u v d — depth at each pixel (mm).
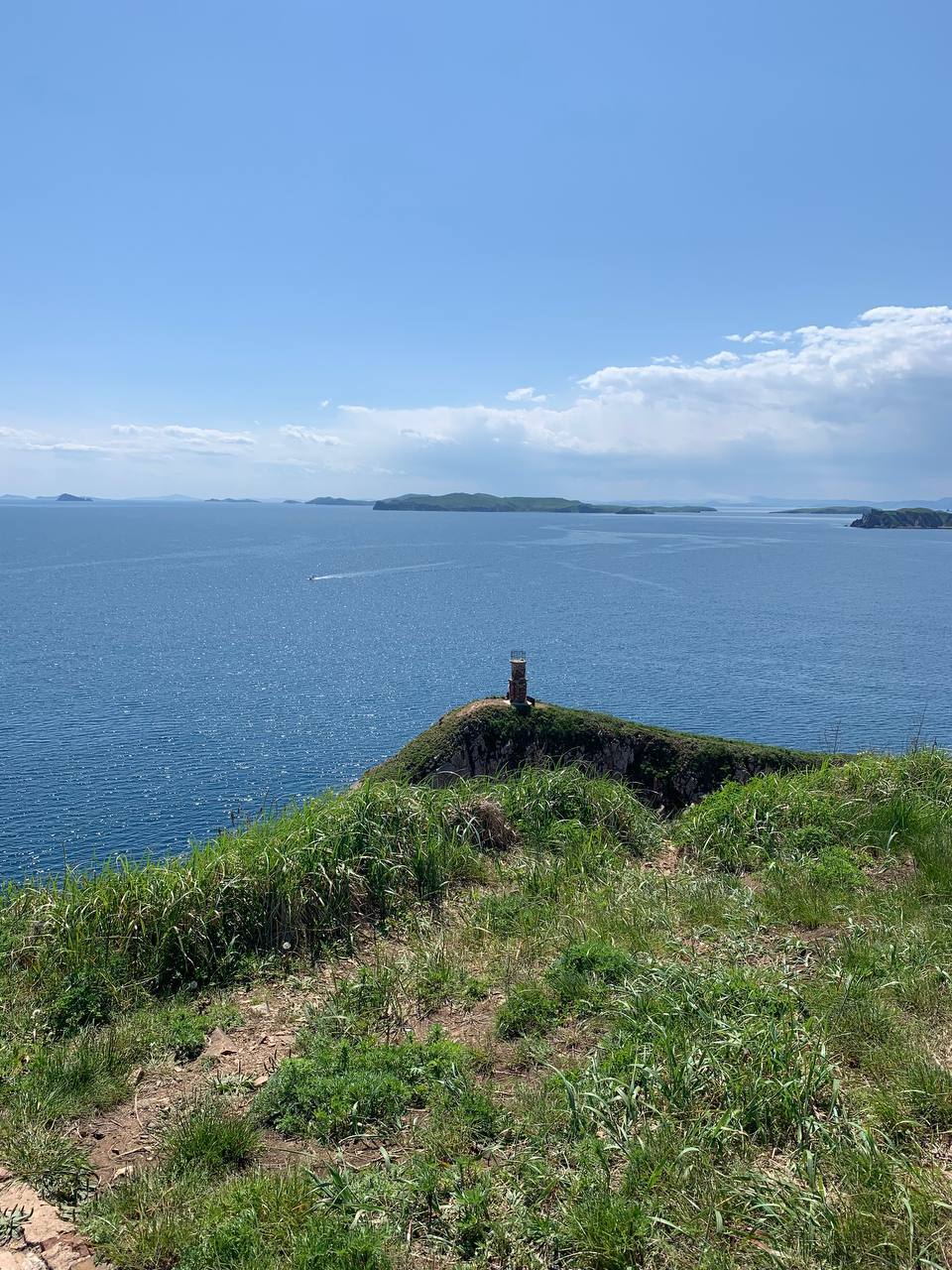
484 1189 3797
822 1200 3629
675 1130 4172
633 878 7996
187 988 6230
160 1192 3922
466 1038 5348
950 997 5398
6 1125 4441
